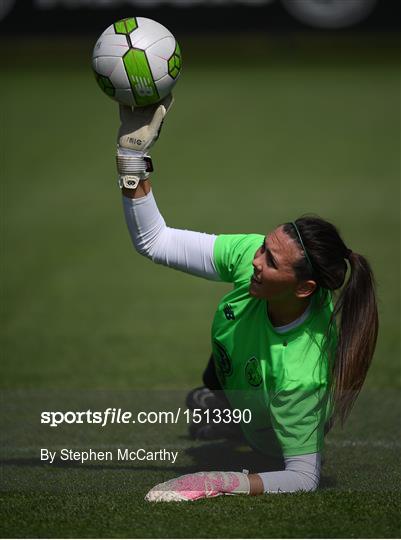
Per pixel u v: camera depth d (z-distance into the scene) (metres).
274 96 69.44
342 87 72.25
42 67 82.50
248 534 10.85
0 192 42.34
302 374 11.67
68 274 29.31
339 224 34.94
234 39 86.06
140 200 12.19
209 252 12.52
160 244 12.52
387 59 84.50
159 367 20.58
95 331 23.55
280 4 85.25
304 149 51.94
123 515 11.49
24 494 12.47
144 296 26.92
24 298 26.62
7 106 65.44
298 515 11.37
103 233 34.84
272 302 11.73
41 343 22.50
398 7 85.06
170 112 64.88
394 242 32.03
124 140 12.04
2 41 85.19
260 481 12.02
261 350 11.99
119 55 11.95
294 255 11.27
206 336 23.12
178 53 12.27
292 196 40.66
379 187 41.97
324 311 12.00
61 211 38.56
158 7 84.88
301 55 85.62
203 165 48.88
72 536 10.89
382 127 57.16
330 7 85.50
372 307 11.64
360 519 11.28
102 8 84.50
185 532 10.93
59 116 61.59
